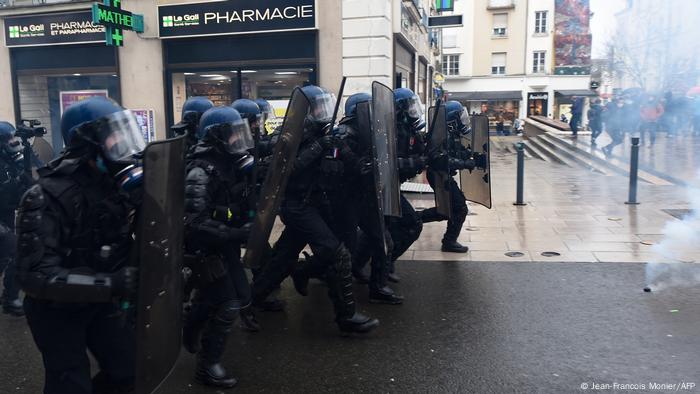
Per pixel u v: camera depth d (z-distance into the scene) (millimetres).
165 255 2549
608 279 5582
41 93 12391
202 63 11359
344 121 4699
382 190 4516
